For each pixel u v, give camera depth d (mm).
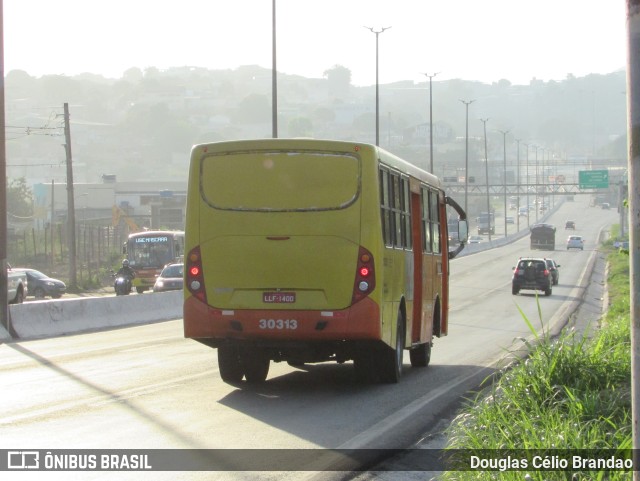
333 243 15758
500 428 10375
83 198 168875
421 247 20156
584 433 9891
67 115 72688
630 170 6359
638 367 6281
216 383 17344
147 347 25438
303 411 14188
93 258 90062
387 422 13289
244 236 15953
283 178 15938
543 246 135000
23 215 149500
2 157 29703
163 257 72125
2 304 28797
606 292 62188
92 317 34062
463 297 57906
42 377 18062
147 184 192250
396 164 17672
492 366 21734
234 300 15945
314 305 15750
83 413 13617
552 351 13781
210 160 16234
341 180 15859
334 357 17297
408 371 20484
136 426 12594
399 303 17625
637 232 6309
